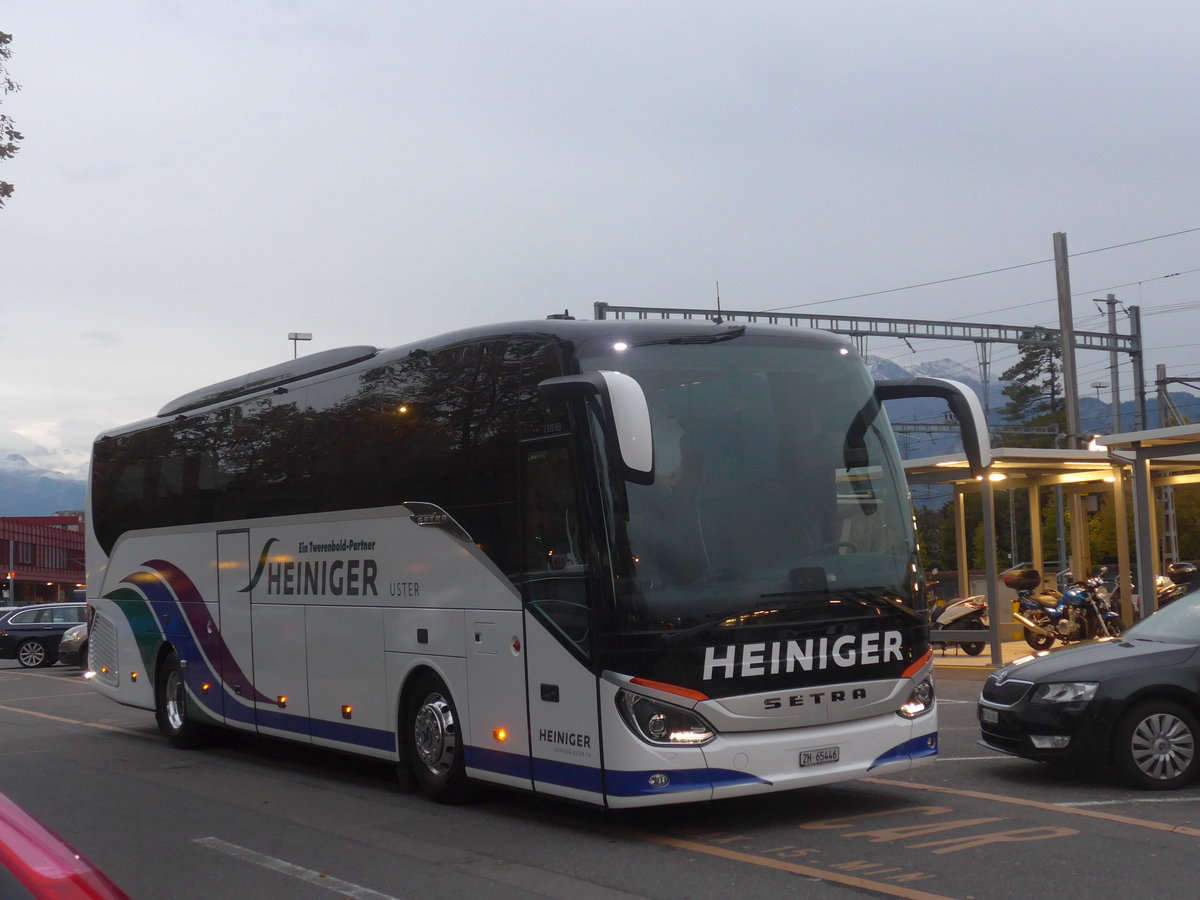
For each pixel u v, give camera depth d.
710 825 8.61
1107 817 8.28
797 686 8.13
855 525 8.62
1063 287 30.83
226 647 13.14
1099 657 9.53
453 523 9.52
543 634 8.49
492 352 9.23
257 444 12.63
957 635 20.12
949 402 8.86
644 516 8.03
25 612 32.28
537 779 8.55
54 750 14.74
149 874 8.06
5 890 3.07
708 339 8.66
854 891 6.73
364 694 10.70
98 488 16.69
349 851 8.43
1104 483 24.62
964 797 9.18
